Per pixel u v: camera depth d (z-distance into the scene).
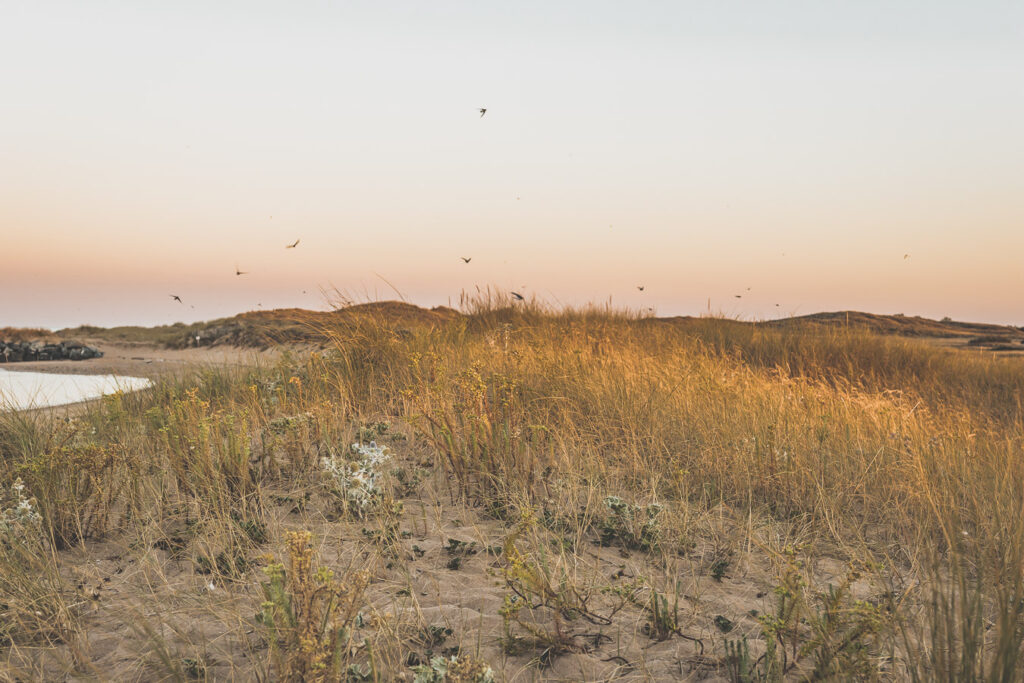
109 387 8.79
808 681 2.53
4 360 17.41
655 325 12.33
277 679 2.41
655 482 4.71
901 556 3.97
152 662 2.70
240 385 7.48
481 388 5.15
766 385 7.51
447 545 3.88
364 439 5.62
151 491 4.31
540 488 4.73
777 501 4.76
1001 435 6.73
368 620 2.99
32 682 2.57
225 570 3.46
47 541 3.70
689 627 3.11
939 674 2.42
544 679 2.70
